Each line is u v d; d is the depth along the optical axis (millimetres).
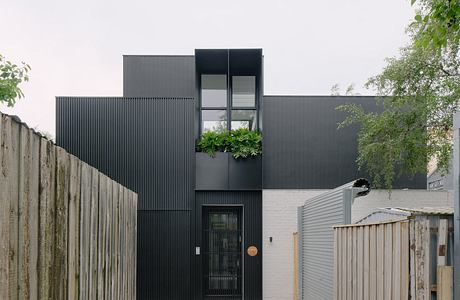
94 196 3844
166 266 10641
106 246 4477
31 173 2273
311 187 11484
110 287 4742
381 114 10672
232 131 11219
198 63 11477
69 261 3004
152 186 10734
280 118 11594
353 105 10938
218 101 11867
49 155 2555
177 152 10812
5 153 1969
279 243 11344
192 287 10672
